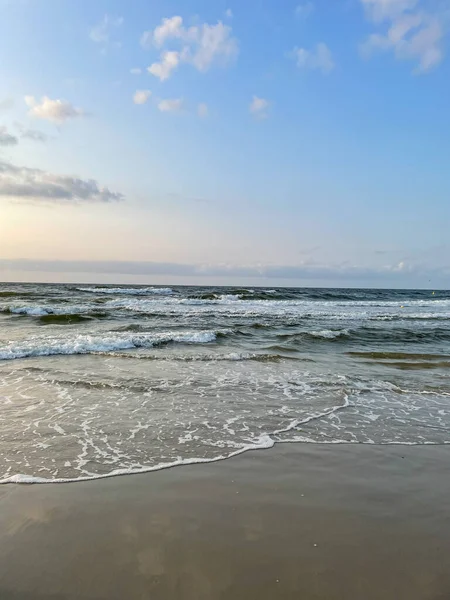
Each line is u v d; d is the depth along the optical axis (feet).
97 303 96.43
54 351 38.58
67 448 17.13
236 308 90.79
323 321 70.08
